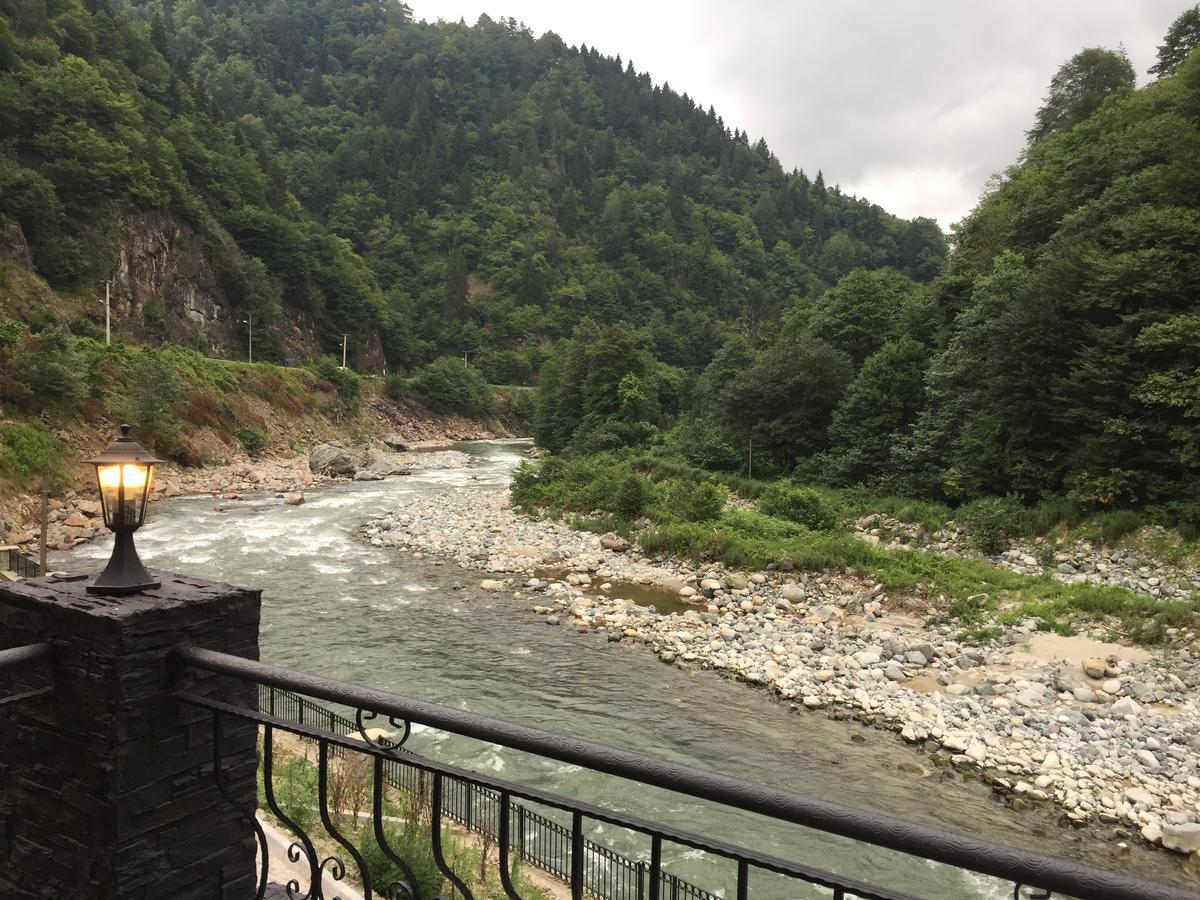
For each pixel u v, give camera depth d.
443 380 90.12
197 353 53.16
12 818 2.62
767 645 16.69
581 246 147.25
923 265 184.50
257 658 2.73
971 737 12.27
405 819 7.31
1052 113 51.38
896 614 19.03
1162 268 23.70
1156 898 1.24
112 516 2.62
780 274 167.62
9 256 50.59
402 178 146.50
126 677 2.32
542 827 8.95
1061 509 24.16
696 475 39.06
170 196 67.56
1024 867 1.36
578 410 60.97
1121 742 12.09
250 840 2.74
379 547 26.33
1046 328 25.92
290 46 182.25
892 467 33.47
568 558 24.77
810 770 11.27
